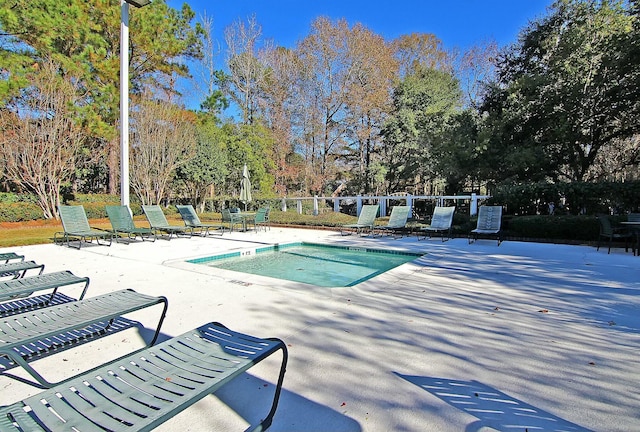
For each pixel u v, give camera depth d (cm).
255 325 307
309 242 889
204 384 152
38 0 996
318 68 2016
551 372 225
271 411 176
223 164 1677
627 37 945
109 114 1283
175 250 736
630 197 834
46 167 1150
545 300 381
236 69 2188
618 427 172
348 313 338
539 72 1220
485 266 568
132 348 261
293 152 2173
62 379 217
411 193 2155
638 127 1038
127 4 864
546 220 861
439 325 307
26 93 1062
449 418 179
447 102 1939
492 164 1172
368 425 175
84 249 741
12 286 300
